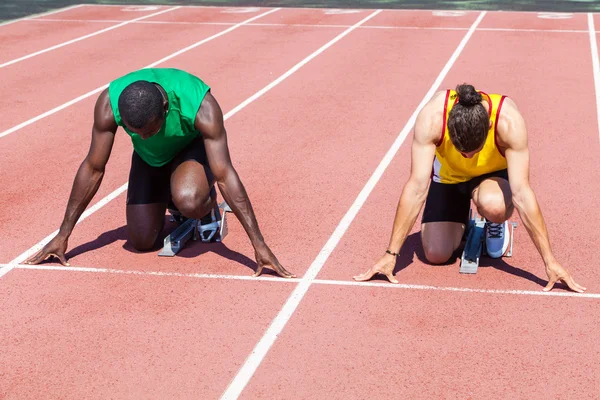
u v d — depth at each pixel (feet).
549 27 53.01
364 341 16.31
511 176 17.56
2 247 21.13
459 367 15.34
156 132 17.76
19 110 35.14
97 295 18.40
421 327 16.80
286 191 24.93
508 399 14.33
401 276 19.08
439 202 19.29
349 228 22.03
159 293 18.47
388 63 43.01
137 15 61.16
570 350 15.87
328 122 32.50
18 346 16.34
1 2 69.26
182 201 19.06
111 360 15.78
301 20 57.31
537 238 17.83
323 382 14.93
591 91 36.68
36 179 26.48
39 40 51.67
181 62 44.29
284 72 41.42
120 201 24.52
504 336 16.39
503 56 44.27
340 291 18.43
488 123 16.38
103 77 41.19
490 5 63.46
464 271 19.17
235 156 28.45
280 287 18.66
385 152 28.66
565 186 25.02
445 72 40.73
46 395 14.70
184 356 15.88
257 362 15.64
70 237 21.76
